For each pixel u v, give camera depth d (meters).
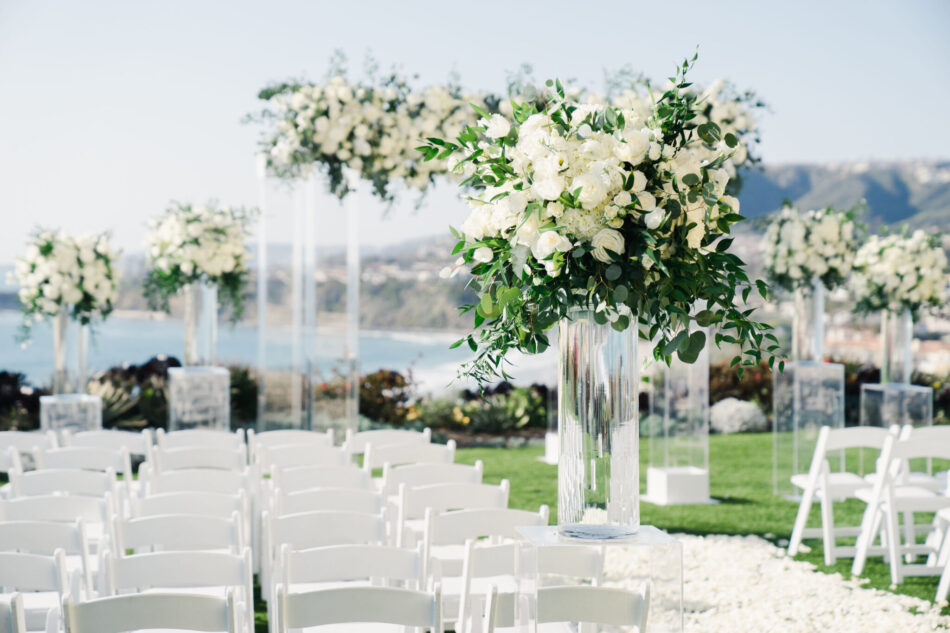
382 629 3.27
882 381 7.93
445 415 12.04
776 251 7.63
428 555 3.29
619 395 2.48
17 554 2.89
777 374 7.96
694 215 2.38
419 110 6.98
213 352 8.22
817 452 5.90
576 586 2.40
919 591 5.23
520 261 2.36
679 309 2.38
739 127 7.10
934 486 6.01
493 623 2.57
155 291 8.38
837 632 4.51
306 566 2.82
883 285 7.64
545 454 10.41
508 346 2.51
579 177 2.29
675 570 2.46
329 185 7.10
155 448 4.89
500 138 2.48
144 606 2.44
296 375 7.28
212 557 2.89
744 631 4.52
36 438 5.72
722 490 8.25
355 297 7.22
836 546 6.26
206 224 8.00
